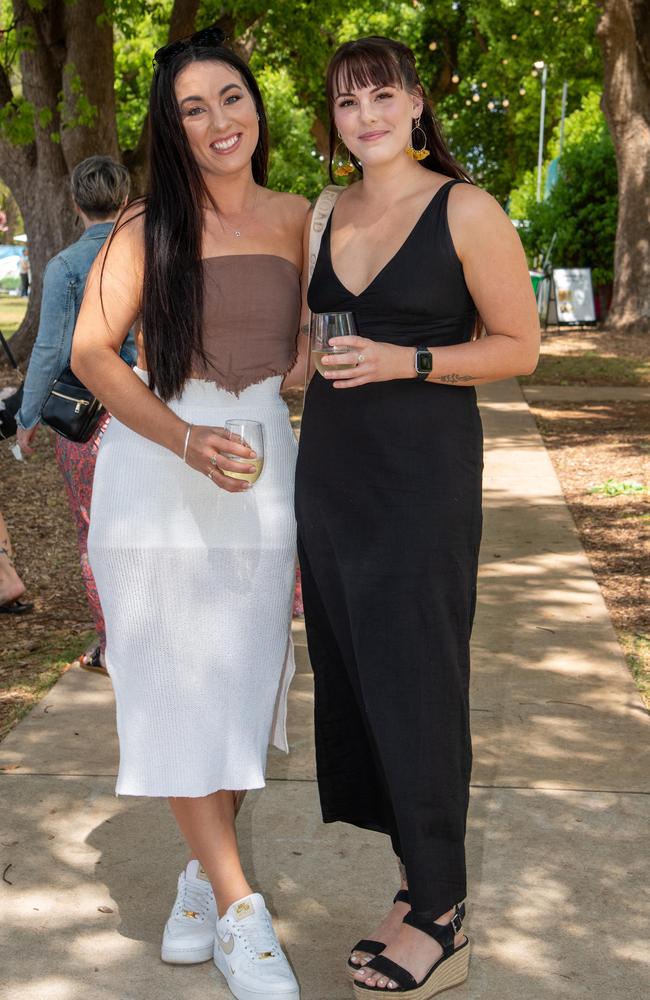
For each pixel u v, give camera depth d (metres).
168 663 2.65
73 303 4.11
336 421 2.54
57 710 4.25
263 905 2.71
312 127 35.72
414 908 2.57
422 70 33.44
